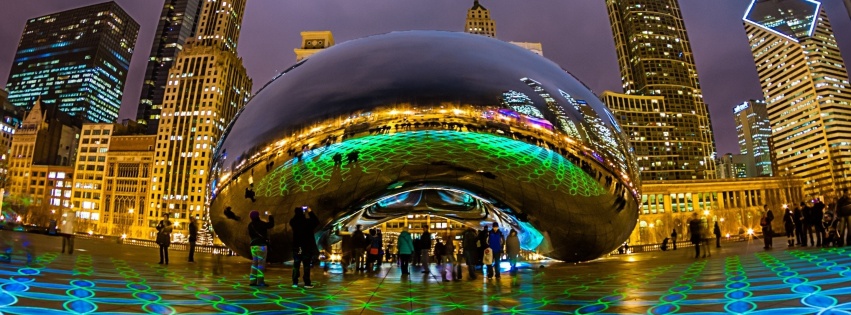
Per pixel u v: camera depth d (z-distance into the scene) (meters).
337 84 11.87
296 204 12.33
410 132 11.15
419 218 77.75
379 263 14.87
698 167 155.38
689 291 6.83
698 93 170.38
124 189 111.06
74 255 13.70
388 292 7.88
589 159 11.95
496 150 11.46
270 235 12.92
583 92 13.31
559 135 11.56
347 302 6.61
